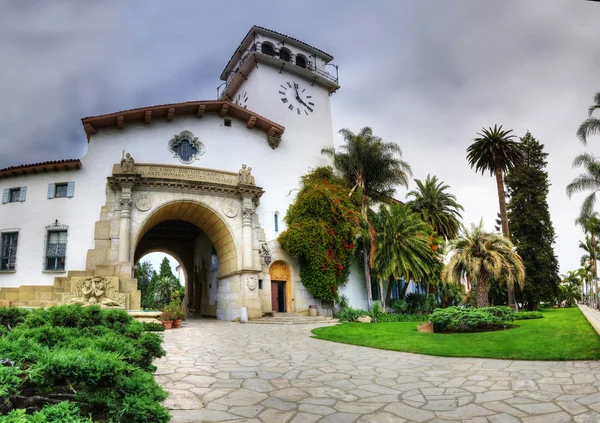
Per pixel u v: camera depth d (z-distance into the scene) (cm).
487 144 3869
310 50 4066
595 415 618
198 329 1995
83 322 794
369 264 3050
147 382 511
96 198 2514
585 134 2653
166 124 2838
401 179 3089
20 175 2566
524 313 2695
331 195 2953
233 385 851
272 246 2914
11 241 2483
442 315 1748
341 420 633
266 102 3525
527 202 4878
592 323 1645
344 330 1906
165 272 8819
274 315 2738
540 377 876
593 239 5166
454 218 3650
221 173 2809
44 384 425
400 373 982
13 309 867
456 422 618
